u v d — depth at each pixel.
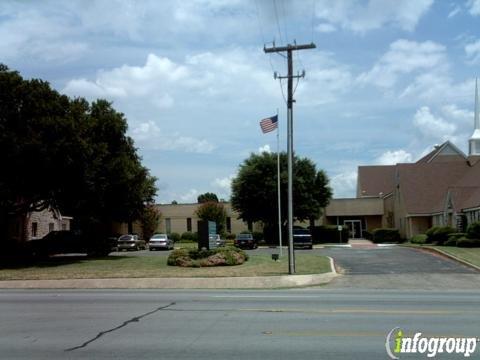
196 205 70.38
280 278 21.56
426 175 56.19
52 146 26.59
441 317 11.70
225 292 18.12
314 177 58.19
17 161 26.45
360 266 27.50
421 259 30.11
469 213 42.00
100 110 32.81
